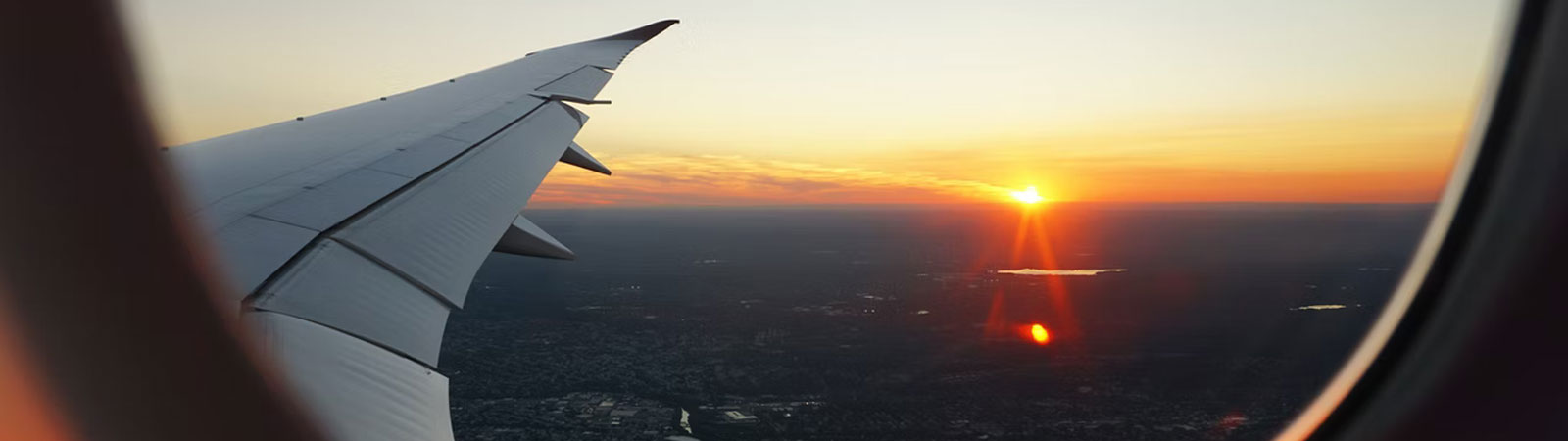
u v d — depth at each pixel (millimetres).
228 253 4980
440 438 3865
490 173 7797
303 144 7773
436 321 5062
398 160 7609
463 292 5547
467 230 6484
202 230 4281
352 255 5340
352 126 8703
